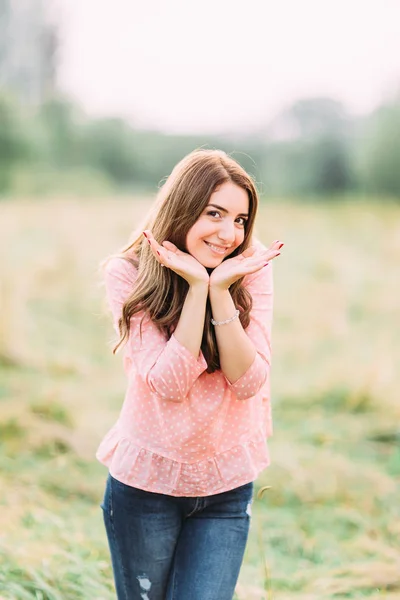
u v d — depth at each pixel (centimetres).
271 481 460
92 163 3209
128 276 225
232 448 221
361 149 2738
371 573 346
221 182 212
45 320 876
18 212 1861
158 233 218
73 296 978
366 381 643
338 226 1822
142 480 215
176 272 209
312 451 514
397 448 529
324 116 2986
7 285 827
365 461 508
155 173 3288
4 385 616
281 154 2977
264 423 240
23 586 304
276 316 960
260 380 213
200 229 213
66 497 434
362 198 2670
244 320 224
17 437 499
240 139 3125
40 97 3353
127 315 216
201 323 208
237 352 209
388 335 870
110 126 3241
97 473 466
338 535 403
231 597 220
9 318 741
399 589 336
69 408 578
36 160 2919
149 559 221
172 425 213
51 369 693
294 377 712
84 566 326
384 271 1237
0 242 1322
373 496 445
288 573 353
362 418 589
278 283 1154
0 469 452
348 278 1172
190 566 218
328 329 886
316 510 431
